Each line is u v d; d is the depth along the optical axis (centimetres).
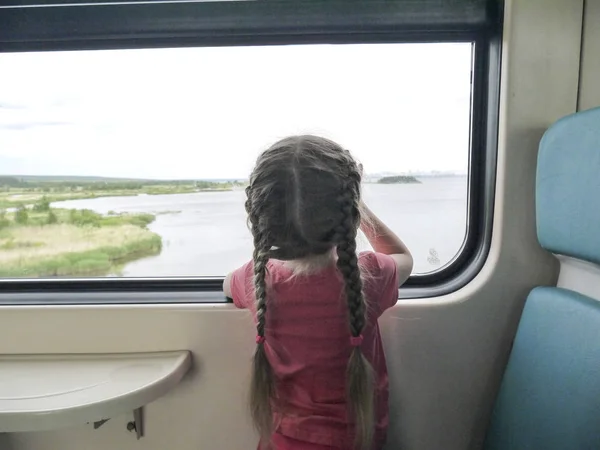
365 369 85
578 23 108
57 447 125
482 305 117
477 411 120
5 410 94
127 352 119
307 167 80
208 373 120
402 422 121
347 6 112
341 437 86
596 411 80
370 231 103
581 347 88
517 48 109
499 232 115
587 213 88
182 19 114
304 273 86
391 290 94
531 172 112
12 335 120
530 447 95
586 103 110
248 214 87
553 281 115
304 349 88
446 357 119
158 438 123
